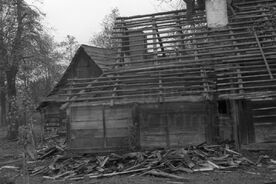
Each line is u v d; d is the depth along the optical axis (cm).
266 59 1596
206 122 1566
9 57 3150
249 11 1805
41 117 3169
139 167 1383
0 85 3341
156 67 1692
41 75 3900
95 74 3075
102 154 1639
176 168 1331
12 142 2900
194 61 1664
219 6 1766
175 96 1585
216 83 1584
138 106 1620
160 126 1599
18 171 1554
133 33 1900
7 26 3161
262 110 1566
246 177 1209
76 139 1667
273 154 1491
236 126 1534
